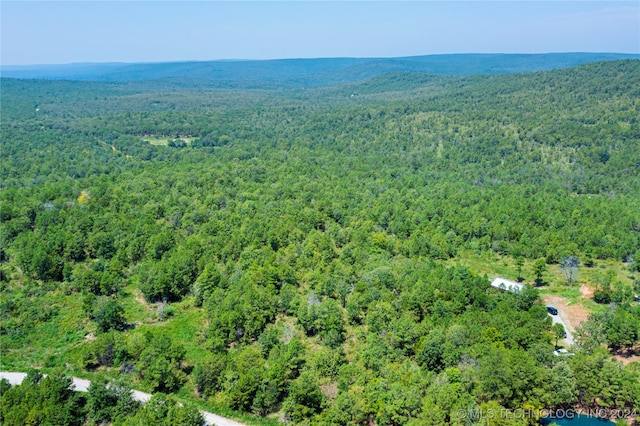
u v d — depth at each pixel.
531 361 81.00
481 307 104.75
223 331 99.25
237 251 137.00
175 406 77.31
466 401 73.25
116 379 85.31
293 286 119.06
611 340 92.19
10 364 94.44
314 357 90.19
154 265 125.12
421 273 118.81
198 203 182.88
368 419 78.12
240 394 80.88
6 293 118.69
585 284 124.00
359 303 107.75
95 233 144.88
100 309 105.12
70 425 77.31
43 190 187.00
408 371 82.25
